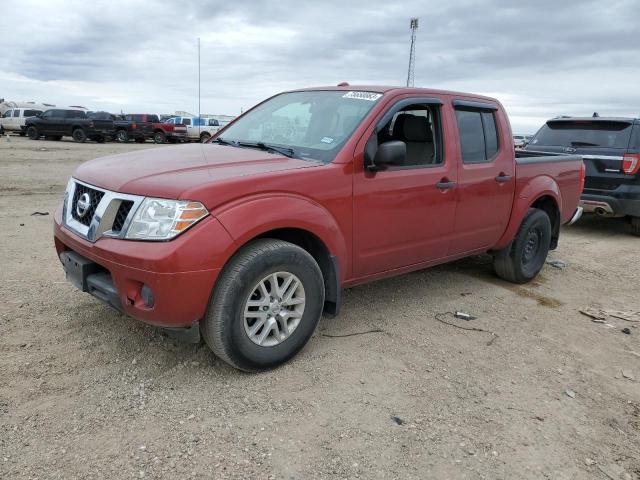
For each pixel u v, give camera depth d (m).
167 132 33.19
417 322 4.35
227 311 3.03
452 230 4.50
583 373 3.68
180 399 3.01
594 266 6.60
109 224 3.06
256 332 3.23
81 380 3.13
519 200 5.14
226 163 3.41
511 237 5.23
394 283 5.36
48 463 2.44
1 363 3.25
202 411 2.91
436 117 4.35
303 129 4.07
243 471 2.47
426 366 3.59
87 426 2.72
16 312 4.01
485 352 3.88
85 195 3.31
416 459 2.63
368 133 3.73
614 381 3.59
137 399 2.98
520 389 3.38
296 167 3.41
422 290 5.20
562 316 4.76
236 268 3.03
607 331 4.47
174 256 2.79
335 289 3.63
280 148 3.88
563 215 6.04
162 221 2.86
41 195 9.75
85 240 3.16
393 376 3.42
